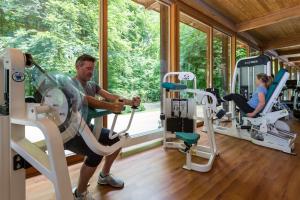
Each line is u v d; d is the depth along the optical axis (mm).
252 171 2396
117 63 3117
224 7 4750
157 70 3873
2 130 930
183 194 1874
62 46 2506
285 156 2904
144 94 3643
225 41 5930
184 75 3213
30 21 2248
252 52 7625
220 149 3195
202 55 4988
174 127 3219
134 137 3152
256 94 3525
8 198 958
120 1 3150
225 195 1867
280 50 9883
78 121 1087
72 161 2494
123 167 2447
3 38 2076
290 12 4816
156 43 3836
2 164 934
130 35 3350
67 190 838
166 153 2957
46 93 1032
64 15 2516
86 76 1768
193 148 2883
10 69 941
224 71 5953
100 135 1593
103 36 2775
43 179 2102
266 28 6406
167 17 3939
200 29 4863
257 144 3434
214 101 2809
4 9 2074
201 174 2293
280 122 3586
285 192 1935
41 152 957
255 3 4559
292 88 6473
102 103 1338
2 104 944
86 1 2697
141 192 1896
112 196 1821
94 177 2164
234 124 3918
